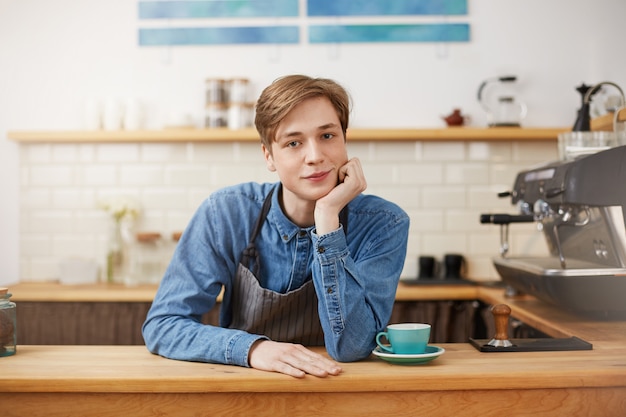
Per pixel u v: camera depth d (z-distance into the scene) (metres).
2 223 4.12
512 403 1.63
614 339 2.06
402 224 1.95
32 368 1.71
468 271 4.08
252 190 2.02
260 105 1.78
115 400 1.63
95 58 4.11
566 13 4.07
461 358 1.80
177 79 4.10
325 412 1.63
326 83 1.77
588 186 2.20
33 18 4.11
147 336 1.91
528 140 4.06
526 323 2.65
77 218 4.12
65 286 3.87
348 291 1.75
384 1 4.05
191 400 1.63
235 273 1.99
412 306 3.58
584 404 1.64
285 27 4.06
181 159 4.09
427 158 4.07
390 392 1.63
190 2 4.09
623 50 3.88
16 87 4.12
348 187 1.78
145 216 4.10
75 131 3.95
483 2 4.08
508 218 2.63
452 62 4.07
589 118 2.80
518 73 4.08
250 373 1.66
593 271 2.31
